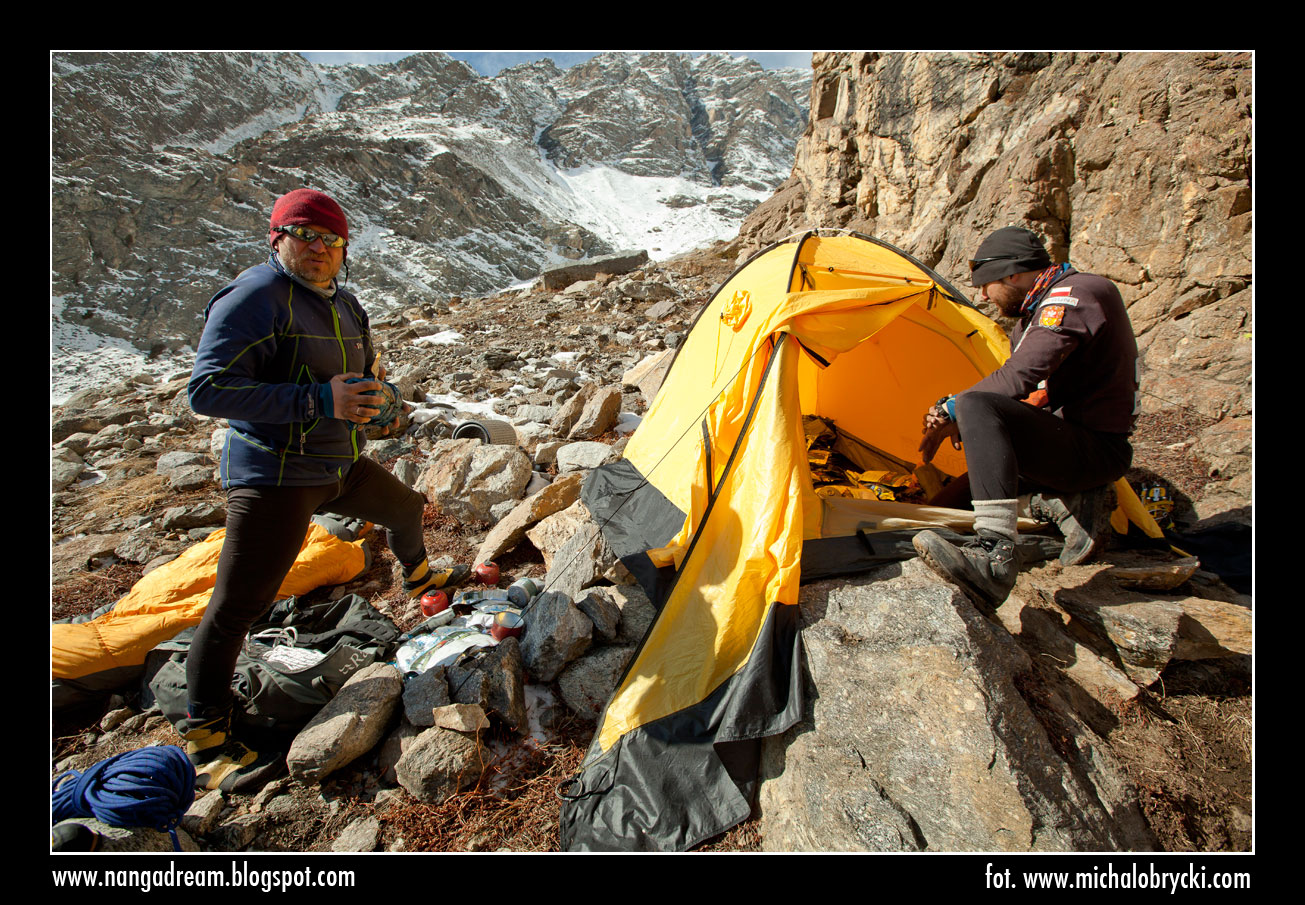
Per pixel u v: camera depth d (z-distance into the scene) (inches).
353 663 115.5
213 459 233.9
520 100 7751.0
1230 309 224.2
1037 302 117.2
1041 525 134.6
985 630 98.2
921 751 85.9
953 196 406.9
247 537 95.0
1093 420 113.8
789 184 804.0
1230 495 154.9
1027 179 315.0
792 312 129.9
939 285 163.8
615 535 140.4
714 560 116.0
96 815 85.4
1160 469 174.9
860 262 168.9
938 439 119.7
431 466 192.1
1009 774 81.0
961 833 79.3
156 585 131.6
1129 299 270.2
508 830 93.1
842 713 92.8
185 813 90.8
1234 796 89.2
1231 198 241.8
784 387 125.0
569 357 371.2
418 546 135.3
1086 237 293.4
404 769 96.8
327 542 148.7
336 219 96.6
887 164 518.6
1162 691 104.1
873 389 196.9
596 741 101.3
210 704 98.9
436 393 312.8
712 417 134.1
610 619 121.9
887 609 102.3
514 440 225.1
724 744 95.3
